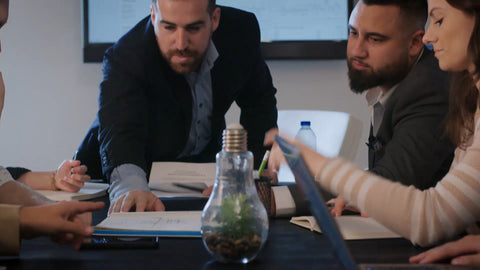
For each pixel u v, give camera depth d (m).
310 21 3.68
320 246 1.05
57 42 3.78
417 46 1.65
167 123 2.12
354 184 1.10
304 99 3.72
